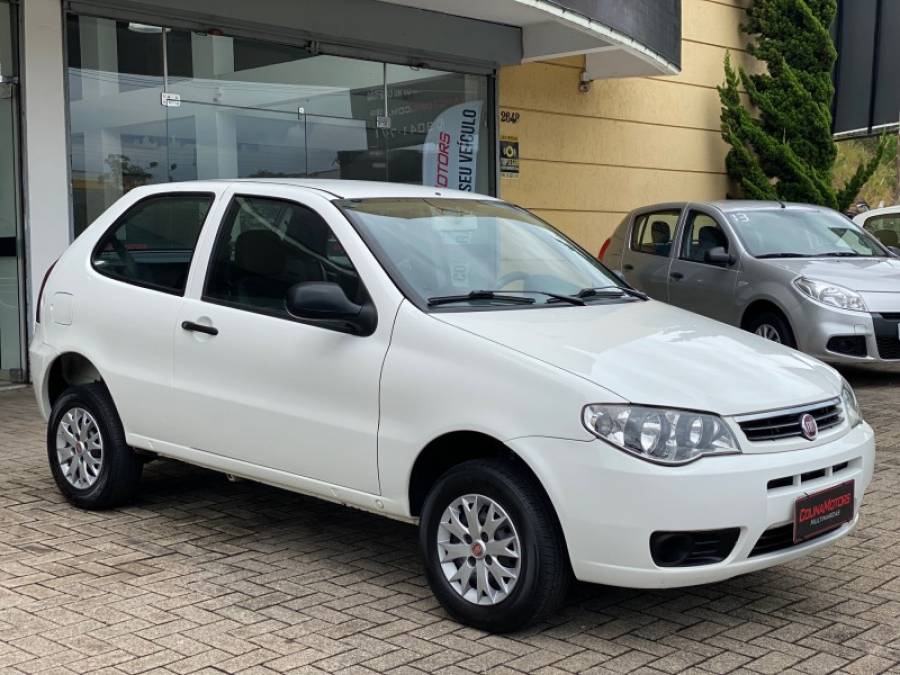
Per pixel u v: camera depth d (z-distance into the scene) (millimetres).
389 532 5773
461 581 4438
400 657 4145
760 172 16906
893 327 9625
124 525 5832
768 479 4102
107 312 5840
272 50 11297
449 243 5246
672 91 16531
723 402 4180
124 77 10172
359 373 4703
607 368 4254
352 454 4730
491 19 12867
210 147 10859
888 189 28969
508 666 4059
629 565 4020
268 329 5078
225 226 5477
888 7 18094
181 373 5438
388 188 5586
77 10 9742
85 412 6012
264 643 4273
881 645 4293
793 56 17234
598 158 15430
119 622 4477
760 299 10172
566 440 4086
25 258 9727
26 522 5871
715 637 4359
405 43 12195
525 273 5363
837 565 5277
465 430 4340
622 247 12305
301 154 11656
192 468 7070
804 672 4023
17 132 9648
